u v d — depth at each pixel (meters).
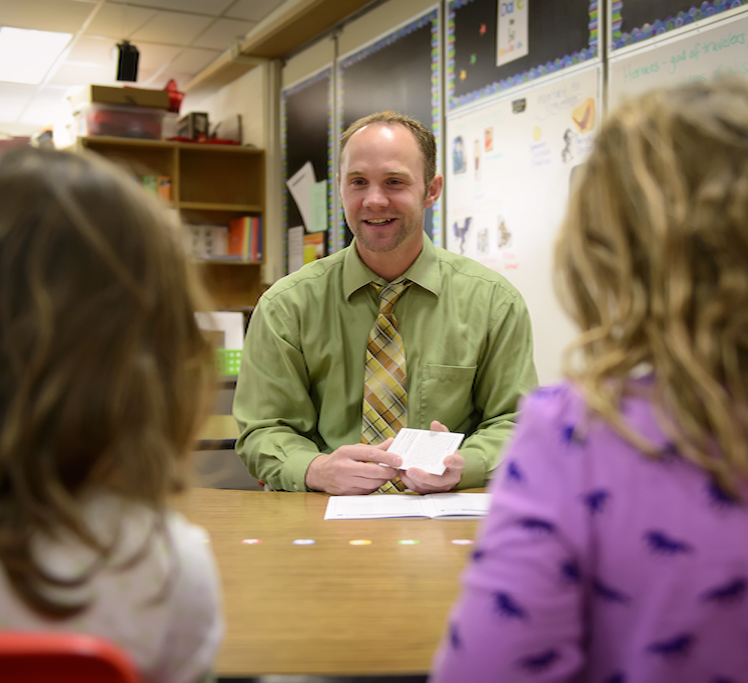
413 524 1.27
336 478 1.48
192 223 5.75
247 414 1.74
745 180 0.49
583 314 0.57
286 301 1.76
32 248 0.50
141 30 5.21
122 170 0.57
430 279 1.74
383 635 0.81
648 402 0.52
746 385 0.49
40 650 0.40
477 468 1.53
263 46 5.23
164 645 0.51
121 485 0.52
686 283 0.50
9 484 0.49
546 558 0.52
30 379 0.48
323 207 4.98
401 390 1.70
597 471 0.52
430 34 3.87
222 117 6.43
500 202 3.42
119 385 0.51
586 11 2.91
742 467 0.48
